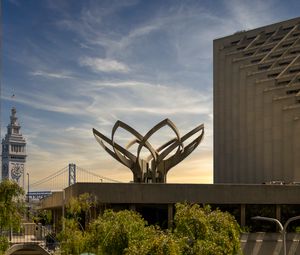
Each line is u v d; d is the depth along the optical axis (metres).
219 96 130.75
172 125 71.19
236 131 124.50
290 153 108.50
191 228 39.97
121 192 61.50
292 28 125.38
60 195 75.44
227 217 43.34
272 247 62.81
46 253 53.62
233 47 130.38
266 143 114.75
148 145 71.69
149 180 72.56
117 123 70.19
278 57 121.38
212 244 38.62
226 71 129.62
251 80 120.88
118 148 71.56
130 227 41.97
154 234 40.31
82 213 63.16
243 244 62.06
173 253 35.00
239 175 122.25
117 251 41.38
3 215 42.59
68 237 46.31
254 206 64.44
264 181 114.44
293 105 109.50
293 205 65.19
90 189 60.88
